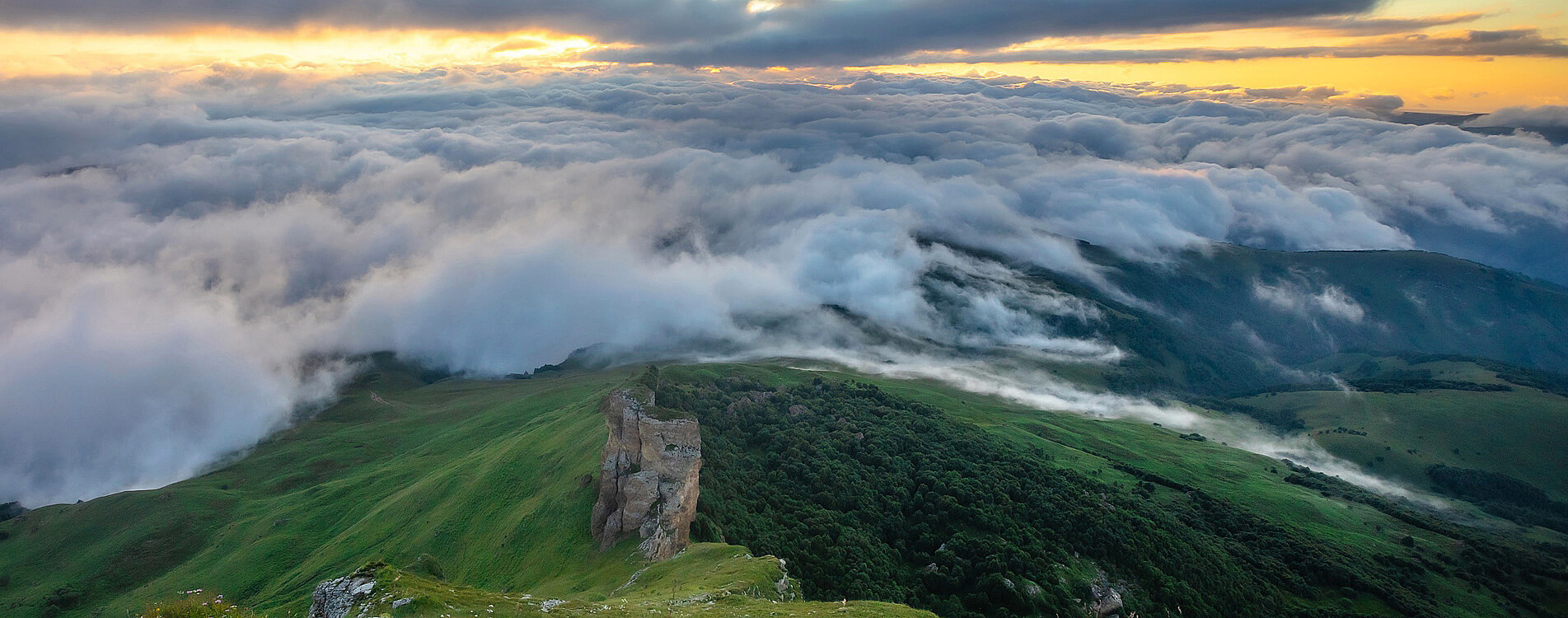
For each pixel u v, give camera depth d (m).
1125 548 164.50
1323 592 183.00
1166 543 175.62
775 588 92.12
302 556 185.88
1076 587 147.75
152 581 196.38
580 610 66.94
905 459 194.25
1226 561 183.50
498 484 162.25
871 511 159.88
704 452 164.38
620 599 83.00
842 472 172.38
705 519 122.19
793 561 128.38
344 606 62.94
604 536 119.06
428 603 61.25
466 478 179.62
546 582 114.19
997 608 133.38
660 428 120.12
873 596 125.69
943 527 160.62
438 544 145.88
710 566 99.94
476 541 140.38
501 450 195.00
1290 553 197.50
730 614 70.75
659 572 102.38
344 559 161.25
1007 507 173.00
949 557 145.88
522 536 131.75
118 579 199.50
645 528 113.50
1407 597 181.12
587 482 137.38
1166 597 154.88
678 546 112.75
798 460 175.88
